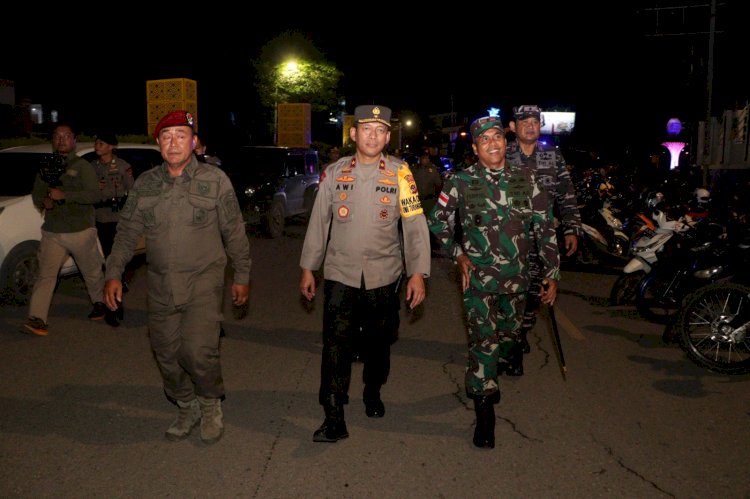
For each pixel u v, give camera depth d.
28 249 7.00
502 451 3.98
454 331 6.57
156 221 3.68
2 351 5.70
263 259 10.59
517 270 4.00
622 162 23.20
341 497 3.45
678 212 7.31
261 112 38.72
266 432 4.20
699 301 5.48
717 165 14.68
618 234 10.40
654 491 3.54
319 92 39.19
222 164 13.40
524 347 5.41
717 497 3.49
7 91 20.53
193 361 3.79
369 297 3.96
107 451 3.92
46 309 6.09
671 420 4.46
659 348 6.08
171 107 16.25
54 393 4.80
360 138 3.81
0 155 7.67
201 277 3.79
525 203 3.96
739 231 6.81
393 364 5.55
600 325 6.86
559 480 3.64
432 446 4.03
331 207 3.95
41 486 3.52
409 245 3.95
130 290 8.02
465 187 4.00
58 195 5.90
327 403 3.97
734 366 5.30
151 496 3.44
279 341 6.14
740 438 4.19
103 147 7.18
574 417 4.49
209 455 3.88
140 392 4.84
